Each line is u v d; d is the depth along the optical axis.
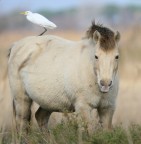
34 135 31.69
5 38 73.69
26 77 35.41
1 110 38.12
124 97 49.66
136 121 36.19
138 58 59.81
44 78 34.06
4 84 35.12
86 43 32.53
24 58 35.88
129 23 87.06
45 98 34.19
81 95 31.97
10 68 36.91
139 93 52.69
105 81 29.45
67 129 30.50
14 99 36.97
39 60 34.91
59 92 33.34
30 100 36.53
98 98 31.61
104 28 31.23
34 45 35.94
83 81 31.72
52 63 34.03
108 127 32.09
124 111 42.47
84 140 29.19
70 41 34.94
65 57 33.44
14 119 36.75
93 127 31.31
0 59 42.88
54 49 34.69
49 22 36.25
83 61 31.95
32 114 38.75
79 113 31.92
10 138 32.59
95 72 30.72
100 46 30.16
